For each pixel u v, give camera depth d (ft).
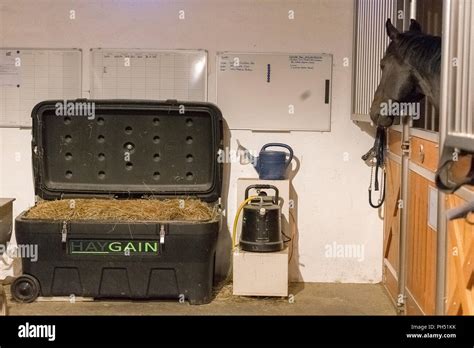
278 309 15.62
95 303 15.89
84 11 17.43
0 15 17.42
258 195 16.67
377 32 14.83
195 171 17.08
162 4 17.40
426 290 12.45
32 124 16.92
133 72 17.48
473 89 7.66
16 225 15.70
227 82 17.44
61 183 17.12
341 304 16.01
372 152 16.99
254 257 16.10
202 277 15.80
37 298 15.87
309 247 17.75
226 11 17.35
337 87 17.46
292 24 17.34
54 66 17.49
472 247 9.28
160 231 15.49
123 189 17.03
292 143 17.60
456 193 10.02
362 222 17.65
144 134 16.93
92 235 15.56
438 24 13.84
